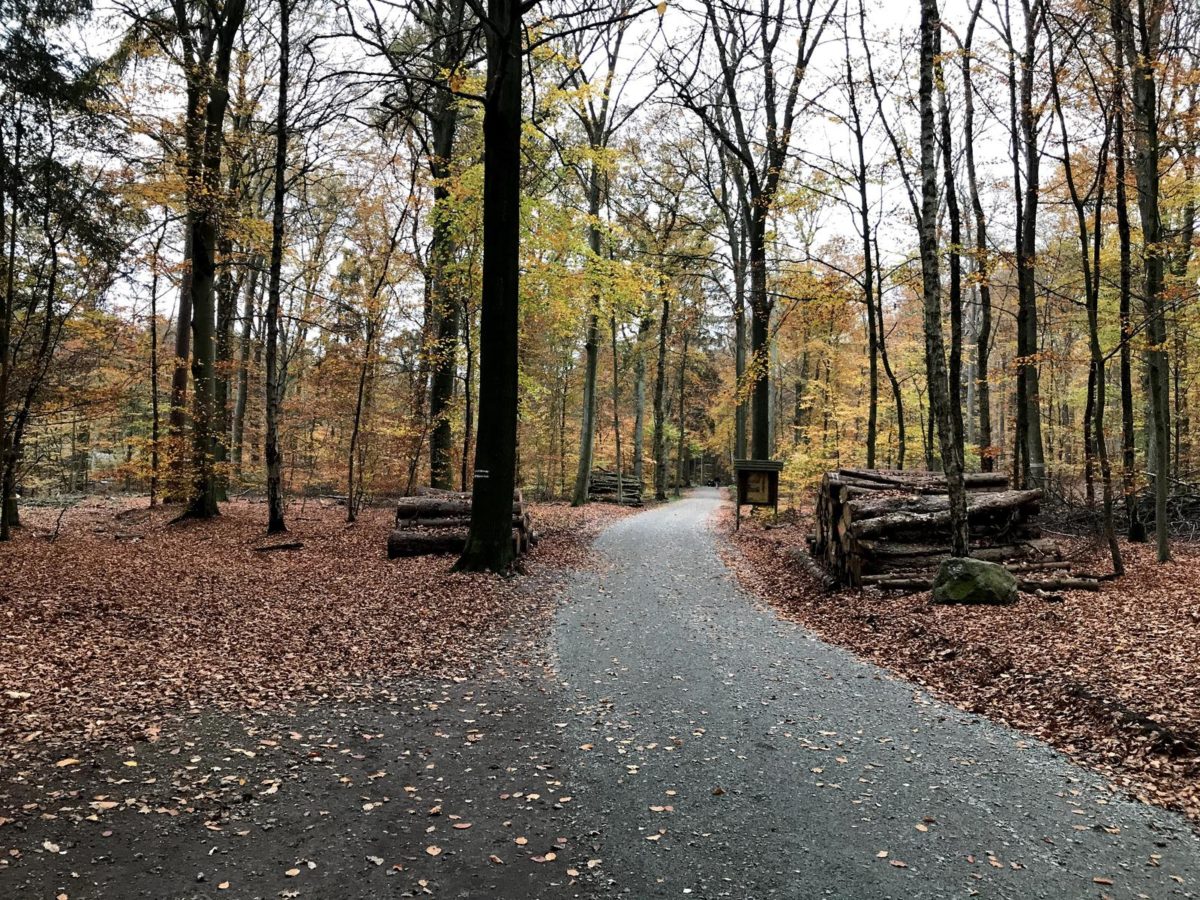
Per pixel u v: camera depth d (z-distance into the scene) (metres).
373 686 6.60
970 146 15.90
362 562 12.96
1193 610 7.89
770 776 4.74
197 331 17.03
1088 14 9.99
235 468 21.45
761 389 20.19
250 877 3.43
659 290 17.22
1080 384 24.36
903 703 6.26
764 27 17.44
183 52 16.14
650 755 5.09
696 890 3.38
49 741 4.89
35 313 13.74
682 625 9.34
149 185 13.88
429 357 17.70
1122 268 10.51
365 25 11.46
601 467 38.88
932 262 9.77
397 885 3.39
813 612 10.10
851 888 3.42
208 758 4.83
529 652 7.93
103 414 15.68
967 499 11.00
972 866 3.63
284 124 14.28
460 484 24.14
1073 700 5.84
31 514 18.42
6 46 10.98
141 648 7.31
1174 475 17.77
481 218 16.25
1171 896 3.38
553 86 14.77
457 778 4.66
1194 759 4.70
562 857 3.68
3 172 11.34
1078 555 12.06
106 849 3.63
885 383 26.23
